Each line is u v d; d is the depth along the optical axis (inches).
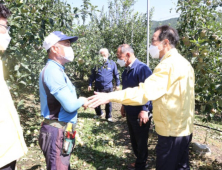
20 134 62.3
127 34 389.4
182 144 75.7
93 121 219.9
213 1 135.9
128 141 170.1
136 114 112.3
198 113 261.7
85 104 78.5
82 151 147.3
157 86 70.5
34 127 177.9
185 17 135.9
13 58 116.0
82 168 126.4
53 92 70.9
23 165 123.6
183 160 85.9
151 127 195.2
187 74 74.1
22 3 103.8
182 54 136.7
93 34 313.4
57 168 75.5
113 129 198.4
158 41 79.2
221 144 172.4
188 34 122.9
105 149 153.0
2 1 102.2
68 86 78.2
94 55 156.4
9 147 57.1
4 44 61.7
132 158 141.0
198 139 176.9
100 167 127.7
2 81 58.9
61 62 78.7
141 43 383.9
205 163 135.3
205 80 109.8
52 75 71.8
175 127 74.0
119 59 118.0
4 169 58.7
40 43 132.7
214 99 109.8
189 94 75.0
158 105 75.0
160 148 77.0
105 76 218.8
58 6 136.1
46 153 76.4
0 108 56.2
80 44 149.7
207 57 118.3
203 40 100.9
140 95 69.8
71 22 141.5
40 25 126.7
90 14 137.1
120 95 70.9
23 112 206.2
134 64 115.5
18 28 110.9
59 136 75.4
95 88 226.7
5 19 62.9
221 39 105.5
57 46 75.5
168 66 72.5
